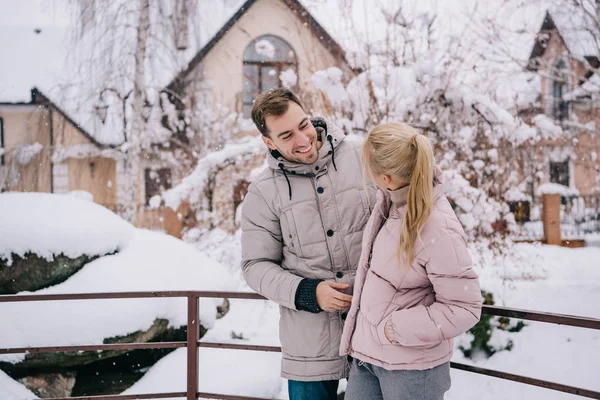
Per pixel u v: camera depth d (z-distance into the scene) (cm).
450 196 678
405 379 177
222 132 1231
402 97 720
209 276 563
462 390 591
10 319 443
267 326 606
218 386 462
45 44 1769
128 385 468
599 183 1268
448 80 704
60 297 270
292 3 1094
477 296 165
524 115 896
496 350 641
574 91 1058
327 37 836
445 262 164
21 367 449
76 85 1303
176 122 1337
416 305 176
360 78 731
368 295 181
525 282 816
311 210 210
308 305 199
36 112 1462
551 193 1424
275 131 201
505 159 755
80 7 1185
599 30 941
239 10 1644
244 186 952
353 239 208
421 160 167
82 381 465
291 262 216
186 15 1333
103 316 461
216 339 561
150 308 484
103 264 498
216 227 932
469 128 708
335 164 213
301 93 851
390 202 190
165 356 493
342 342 194
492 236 734
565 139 1080
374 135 177
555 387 202
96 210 540
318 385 215
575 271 920
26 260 466
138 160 1303
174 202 827
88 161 1522
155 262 530
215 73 1666
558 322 195
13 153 1432
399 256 171
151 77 1376
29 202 509
